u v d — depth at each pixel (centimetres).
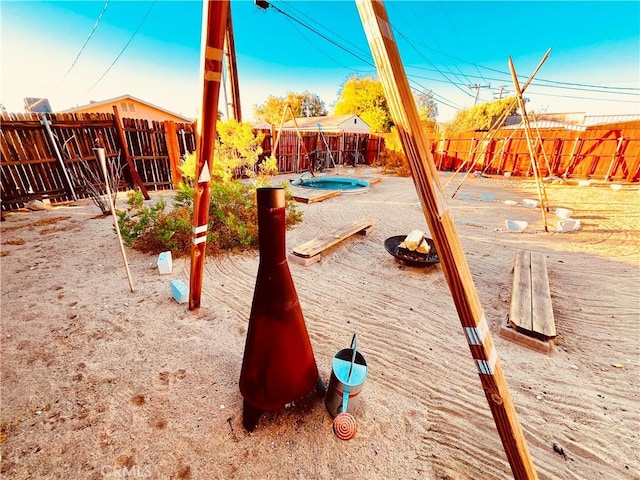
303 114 4447
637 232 577
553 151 1286
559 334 275
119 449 158
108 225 553
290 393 165
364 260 445
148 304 302
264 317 155
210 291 334
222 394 196
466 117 3275
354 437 169
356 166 1883
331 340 261
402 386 211
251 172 723
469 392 208
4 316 271
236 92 880
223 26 186
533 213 738
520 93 569
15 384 198
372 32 64
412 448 165
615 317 301
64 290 321
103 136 763
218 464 152
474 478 151
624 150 1130
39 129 657
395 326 285
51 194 694
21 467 148
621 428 183
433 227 74
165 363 222
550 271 402
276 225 141
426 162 69
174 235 448
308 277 383
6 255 405
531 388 212
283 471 150
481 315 85
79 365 216
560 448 169
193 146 948
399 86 64
